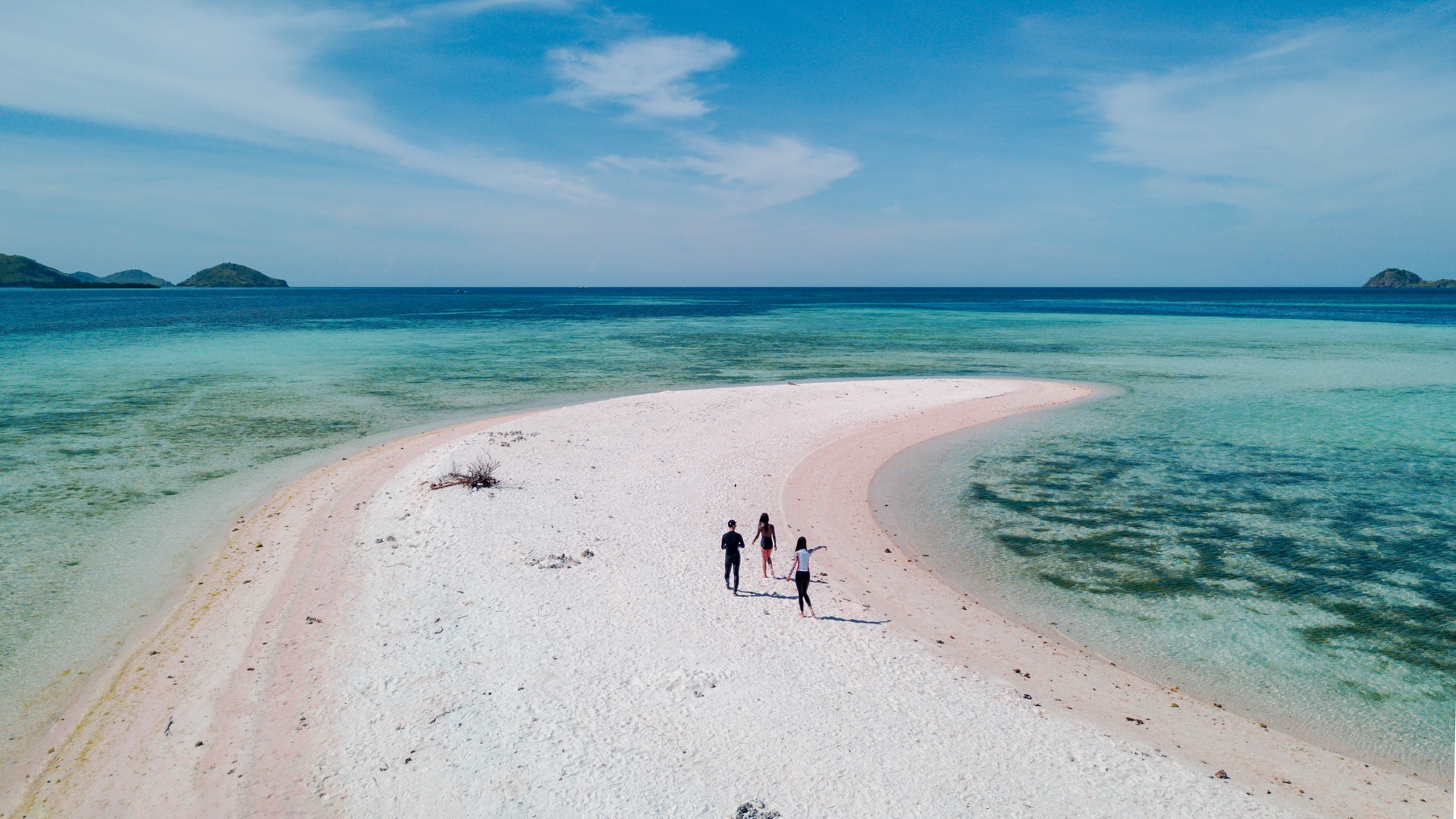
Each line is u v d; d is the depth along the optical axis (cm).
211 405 3888
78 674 1345
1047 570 1864
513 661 1341
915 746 1112
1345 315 12481
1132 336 8512
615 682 1276
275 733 1148
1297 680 1362
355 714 1185
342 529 2039
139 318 11050
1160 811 986
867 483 2592
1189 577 1817
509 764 1059
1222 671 1395
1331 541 2039
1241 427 3488
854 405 3941
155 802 1010
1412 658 1438
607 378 5088
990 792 1013
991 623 1580
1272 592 1731
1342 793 1045
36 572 1777
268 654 1381
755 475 2633
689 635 1451
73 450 2909
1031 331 9350
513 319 11606
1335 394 4384
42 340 7306
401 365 5678
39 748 1145
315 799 1004
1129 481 2630
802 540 1583
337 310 14350
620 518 2139
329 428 3369
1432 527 2142
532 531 1994
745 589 1694
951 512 2303
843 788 1016
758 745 1109
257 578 1728
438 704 1205
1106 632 1545
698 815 962
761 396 4103
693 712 1190
